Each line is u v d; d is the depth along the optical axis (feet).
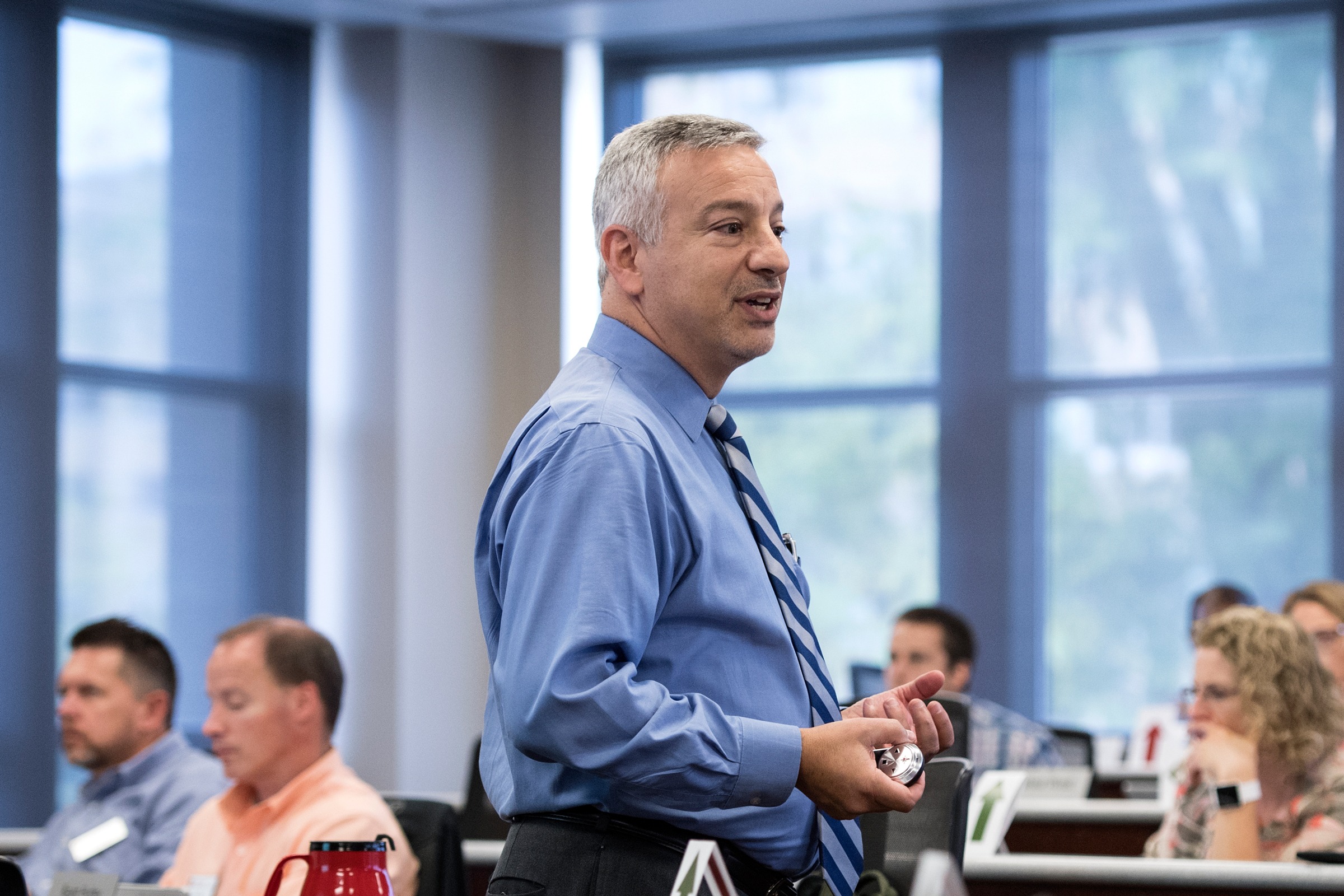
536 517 11.38
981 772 28.71
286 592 52.47
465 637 54.29
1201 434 51.75
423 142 54.19
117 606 49.37
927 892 8.26
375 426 53.42
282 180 53.31
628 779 10.80
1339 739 21.72
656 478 11.57
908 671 34.32
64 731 25.59
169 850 24.30
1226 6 51.75
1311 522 50.49
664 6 52.26
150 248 50.60
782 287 12.60
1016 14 53.01
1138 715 43.70
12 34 48.08
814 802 11.57
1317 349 50.67
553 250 56.03
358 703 52.90
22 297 47.83
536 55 56.44
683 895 10.25
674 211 12.39
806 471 55.42
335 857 11.67
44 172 48.34
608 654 10.90
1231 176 51.88
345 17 53.01
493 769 12.82
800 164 55.98
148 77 50.75
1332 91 50.85
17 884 16.01
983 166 53.93
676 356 12.66
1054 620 52.65
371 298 53.67
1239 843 21.08
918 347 54.54
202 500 51.24
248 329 52.47
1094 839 26.09
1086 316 52.90
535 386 55.83
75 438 48.83
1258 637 22.09
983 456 53.36
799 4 52.08
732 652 11.97
